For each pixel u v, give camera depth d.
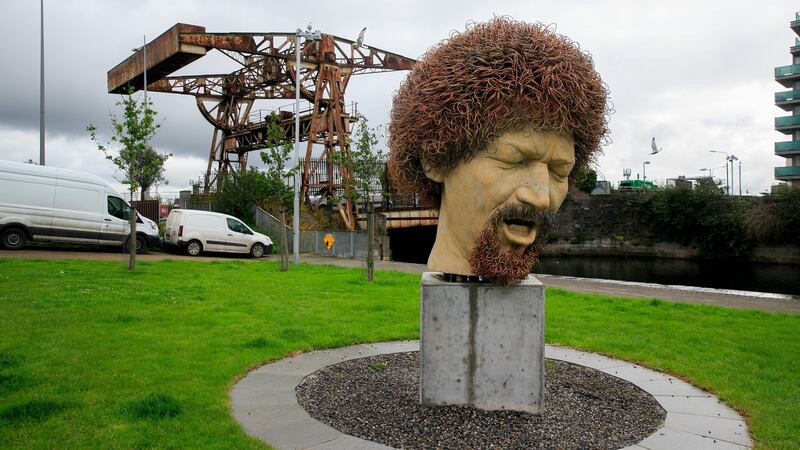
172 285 12.23
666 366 6.59
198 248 22.56
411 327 8.62
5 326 7.58
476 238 4.61
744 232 38.47
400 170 5.17
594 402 5.30
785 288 27.58
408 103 4.81
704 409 5.19
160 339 7.27
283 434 4.38
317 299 11.16
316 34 20.67
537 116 4.28
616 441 4.38
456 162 4.61
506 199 4.44
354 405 5.07
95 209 19.78
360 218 30.20
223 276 14.63
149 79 31.20
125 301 9.89
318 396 5.36
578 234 46.00
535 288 4.80
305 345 7.31
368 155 20.47
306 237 27.25
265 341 7.29
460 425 4.56
